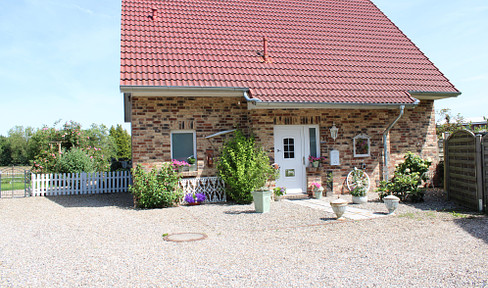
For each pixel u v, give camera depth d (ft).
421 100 49.85
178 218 32.40
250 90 40.50
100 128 80.94
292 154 44.52
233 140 41.16
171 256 20.63
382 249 21.40
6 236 26.40
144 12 50.29
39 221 32.09
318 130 45.24
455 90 48.01
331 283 16.21
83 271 18.25
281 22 54.90
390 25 59.77
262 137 42.60
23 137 169.68
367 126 46.44
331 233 25.77
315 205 38.22
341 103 41.47
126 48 42.86
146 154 40.11
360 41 54.49
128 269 18.45
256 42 49.65
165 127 40.78
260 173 39.65
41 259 20.44
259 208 34.42
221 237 25.14
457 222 28.19
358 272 17.57
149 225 29.60
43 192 51.03
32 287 16.19
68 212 36.70
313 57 49.19
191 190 40.83
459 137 36.37
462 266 17.99
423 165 42.06
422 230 25.91
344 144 45.57
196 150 41.81
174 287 16.02
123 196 49.34
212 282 16.56
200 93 39.93
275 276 17.21
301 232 26.25
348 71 47.91
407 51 54.70
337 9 60.90
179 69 41.57
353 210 34.73
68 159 61.57
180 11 52.26
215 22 51.70
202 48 46.01
